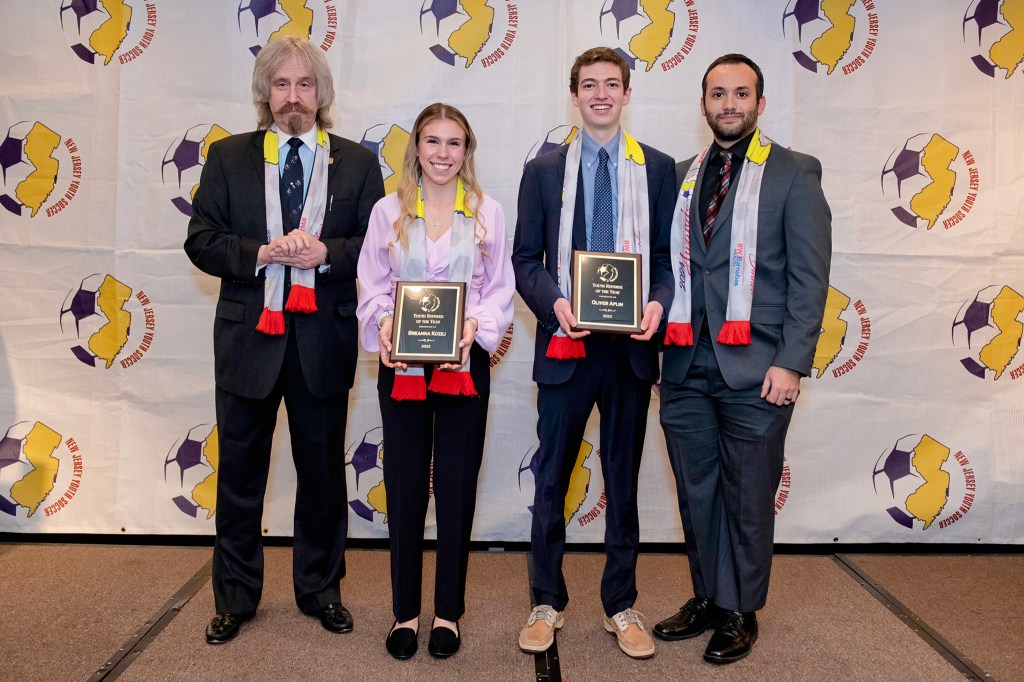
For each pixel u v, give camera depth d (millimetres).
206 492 2967
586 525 2994
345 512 2354
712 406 2236
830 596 2574
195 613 2371
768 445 2133
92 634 2223
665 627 2268
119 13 2848
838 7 2854
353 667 2066
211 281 2912
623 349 2129
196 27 2855
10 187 2895
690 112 2869
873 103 2877
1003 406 2945
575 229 2174
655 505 2990
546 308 2078
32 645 2150
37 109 2875
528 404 2971
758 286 2146
